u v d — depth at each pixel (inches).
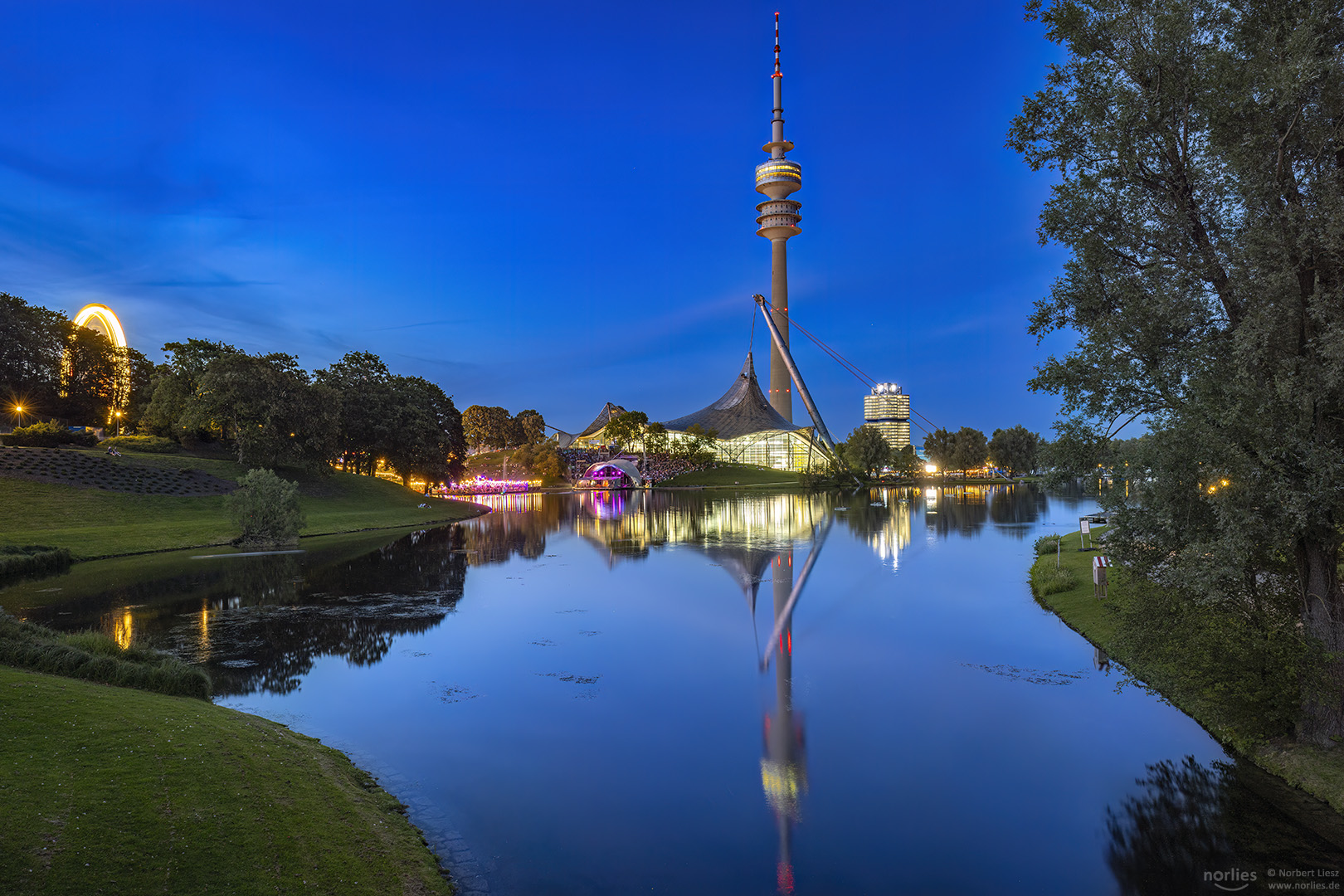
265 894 308.0
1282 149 460.4
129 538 1748.3
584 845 424.5
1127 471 525.7
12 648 605.3
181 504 2223.2
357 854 367.9
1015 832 445.1
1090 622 929.5
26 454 2203.5
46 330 3476.9
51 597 1147.9
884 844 432.1
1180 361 487.5
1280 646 498.3
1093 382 529.3
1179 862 404.8
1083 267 558.3
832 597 1197.1
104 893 283.6
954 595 1197.7
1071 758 552.4
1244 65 478.3
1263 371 468.1
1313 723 496.1
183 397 3065.9
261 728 539.8
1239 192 467.2
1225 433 450.0
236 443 2851.9
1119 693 700.7
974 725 625.3
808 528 2373.3
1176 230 501.0
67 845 309.3
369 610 1080.8
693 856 416.5
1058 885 387.2
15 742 401.7
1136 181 519.8
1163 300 481.7
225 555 1708.9
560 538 2145.7
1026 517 2726.4
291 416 2871.6
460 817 455.5
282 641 890.7
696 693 714.2
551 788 502.0
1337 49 445.7
